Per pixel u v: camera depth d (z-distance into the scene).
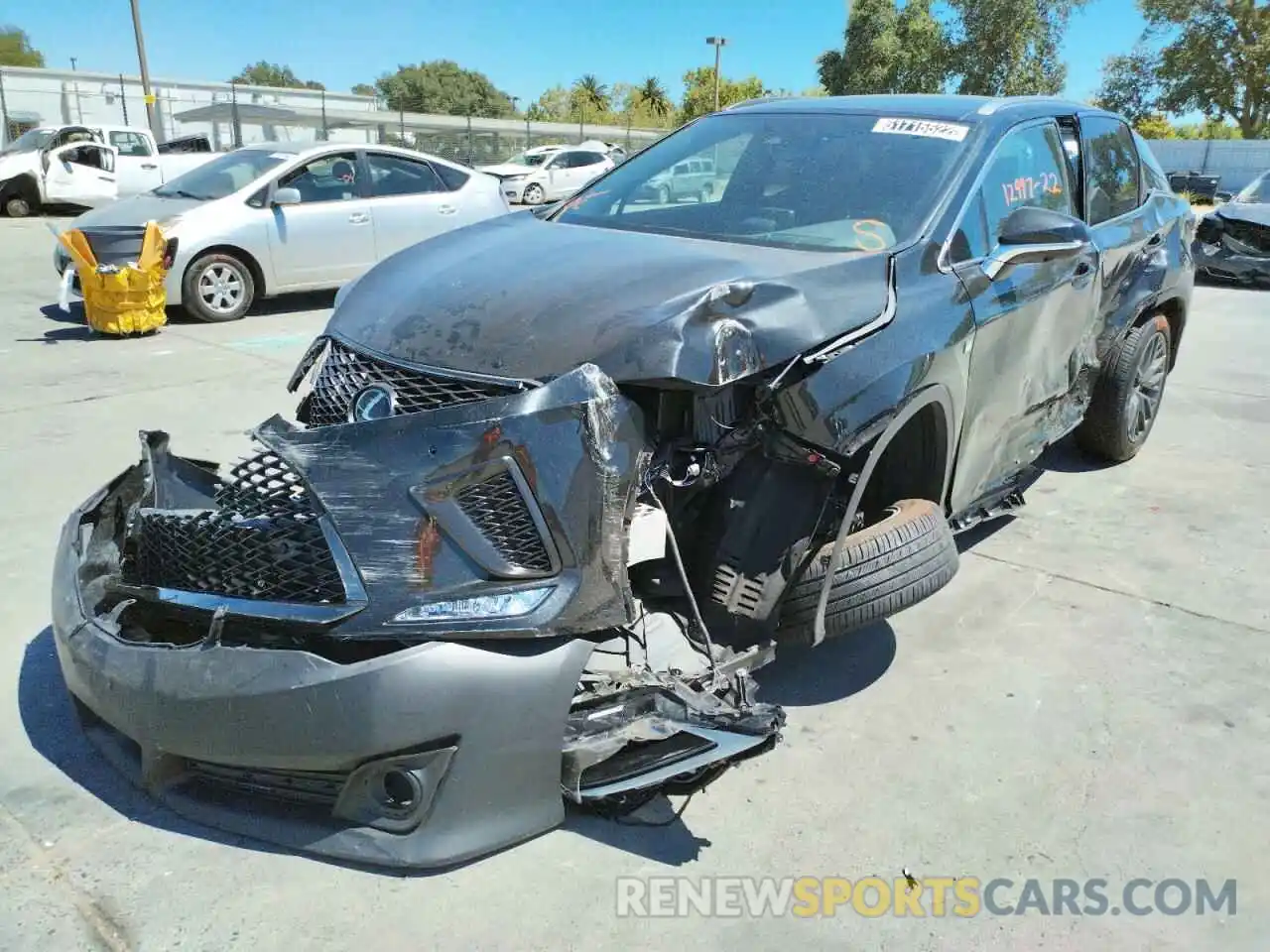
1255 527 4.92
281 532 2.39
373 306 2.95
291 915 2.36
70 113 37.09
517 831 2.38
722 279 2.75
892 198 3.47
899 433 3.30
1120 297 4.77
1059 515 5.05
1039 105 4.30
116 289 8.30
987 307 3.35
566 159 26.00
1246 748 3.16
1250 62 44.47
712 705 2.48
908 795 2.89
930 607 4.05
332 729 2.22
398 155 10.50
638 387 2.49
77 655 2.58
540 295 2.73
